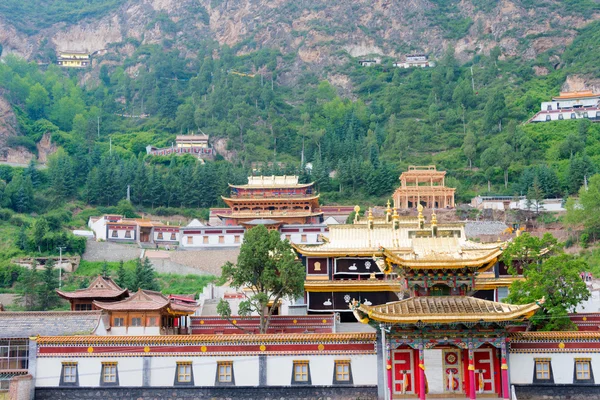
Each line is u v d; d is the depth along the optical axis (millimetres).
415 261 71125
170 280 172375
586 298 85625
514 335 75812
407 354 74312
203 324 100000
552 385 76188
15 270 175125
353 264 103625
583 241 180375
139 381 78875
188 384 78625
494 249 74000
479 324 70500
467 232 188375
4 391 79500
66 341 79938
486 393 73125
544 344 76875
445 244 74688
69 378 79438
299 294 92688
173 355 79375
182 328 97500
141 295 90750
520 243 97375
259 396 78062
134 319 89500
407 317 68625
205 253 180750
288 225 185625
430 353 74500
